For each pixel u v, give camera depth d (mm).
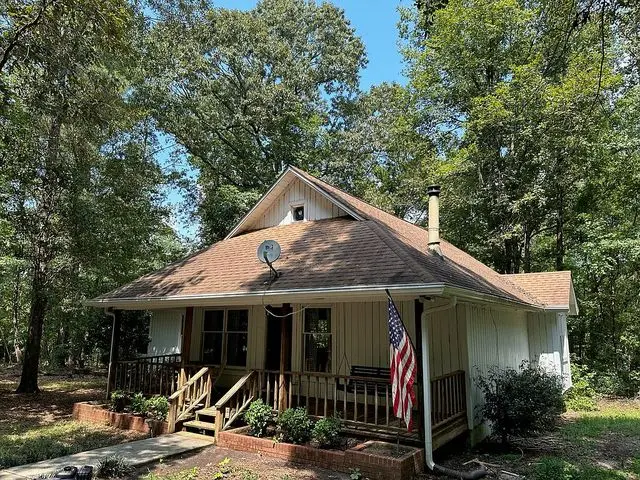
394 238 9898
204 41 23797
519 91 19734
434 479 6852
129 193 15555
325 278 8555
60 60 9500
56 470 6766
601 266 19156
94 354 23906
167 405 9891
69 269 14094
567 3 6766
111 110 12695
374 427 7941
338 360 10672
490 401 9289
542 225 23547
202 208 25734
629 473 7609
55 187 13422
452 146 24828
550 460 7441
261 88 25156
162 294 10812
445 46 22625
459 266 11398
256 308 12086
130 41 12875
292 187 13422
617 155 19812
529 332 16125
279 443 7809
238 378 11898
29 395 14555
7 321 25516
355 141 29328
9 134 11625
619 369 19656
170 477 6617
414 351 7496
